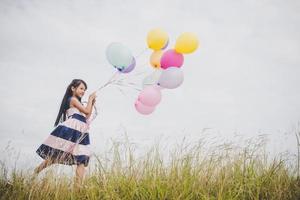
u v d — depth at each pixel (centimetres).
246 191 405
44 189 421
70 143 457
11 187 436
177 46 501
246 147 474
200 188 405
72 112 477
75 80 499
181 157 452
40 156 458
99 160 451
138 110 506
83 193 417
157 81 510
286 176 441
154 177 414
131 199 393
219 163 451
